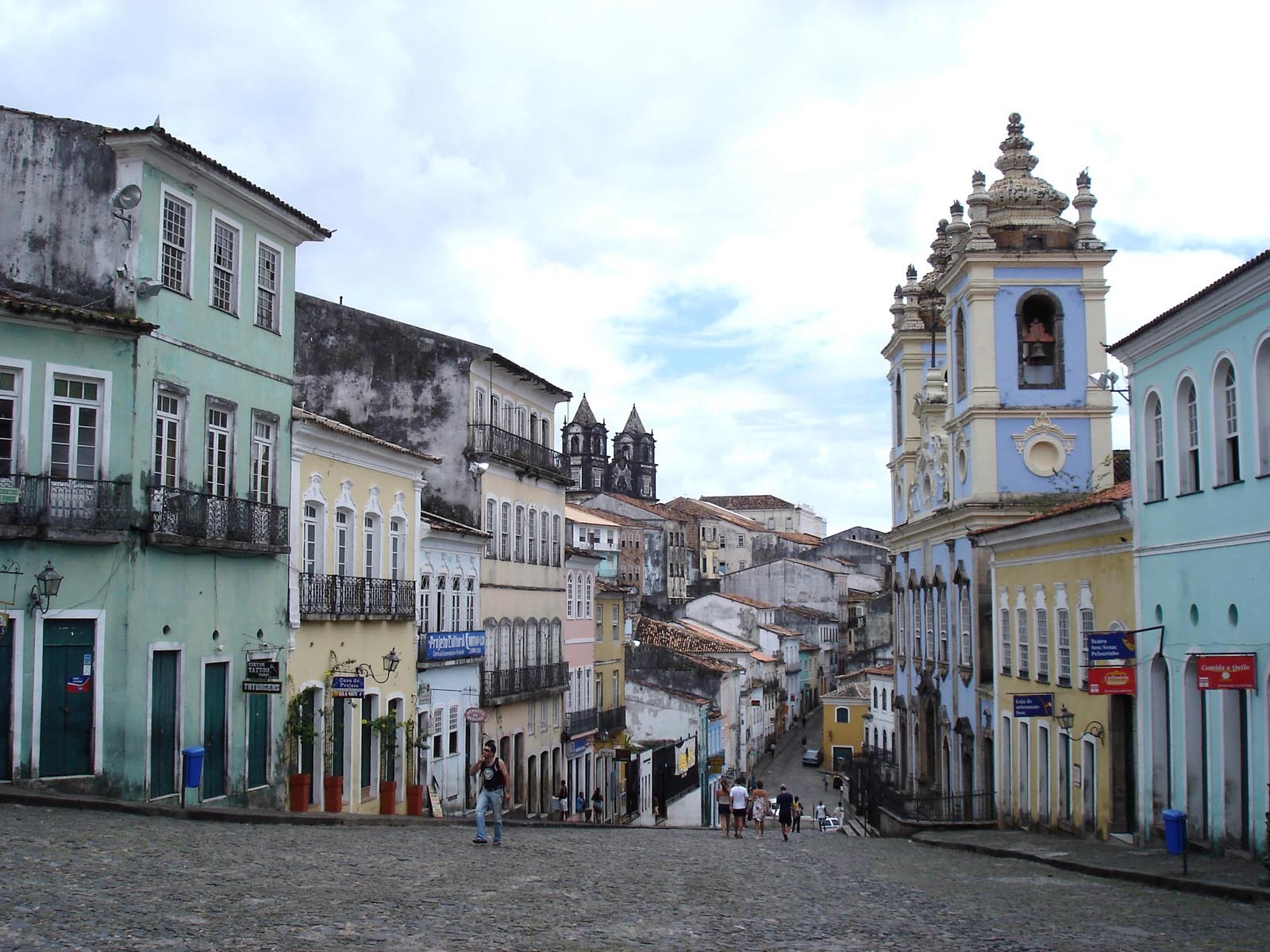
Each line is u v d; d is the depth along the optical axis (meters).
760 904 15.21
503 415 45.62
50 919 11.01
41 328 21.36
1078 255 40.62
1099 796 27.98
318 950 10.48
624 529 115.31
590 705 54.81
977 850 27.75
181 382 23.77
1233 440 22.22
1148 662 25.03
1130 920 14.77
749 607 98.81
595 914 13.45
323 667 28.97
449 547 38.03
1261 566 20.73
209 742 24.39
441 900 13.71
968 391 41.22
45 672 21.00
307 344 40.78
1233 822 21.81
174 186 23.78
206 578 24.31
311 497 28.80
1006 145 43.25
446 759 36.81
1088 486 40.22
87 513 21.36
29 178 22.66
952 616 43.31
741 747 81.44
